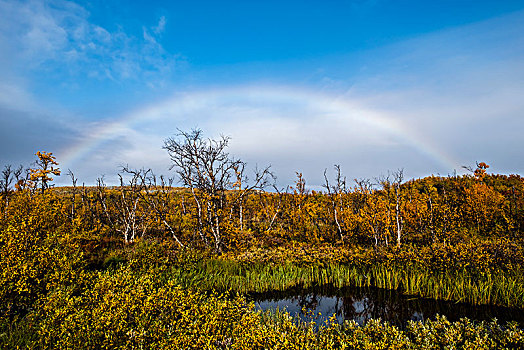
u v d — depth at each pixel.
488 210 22.97
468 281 12.25
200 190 22.34
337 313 11.40
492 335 6.61
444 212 22.08
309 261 18.05
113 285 8.55
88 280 9.62
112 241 20.66
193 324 6.66
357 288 14.23
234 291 13.59
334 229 27.09
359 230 24.89
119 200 27.64
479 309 10.77
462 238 19.69
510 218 21.14
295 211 29.98
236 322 7.41
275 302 12.84
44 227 14.34
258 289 14.10
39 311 7.75
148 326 6.53
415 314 10.91
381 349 5.94
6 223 13.03
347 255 18.69
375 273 15.21
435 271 14.05
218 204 22.36
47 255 10.08
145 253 15.66
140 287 8.07
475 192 24.86
